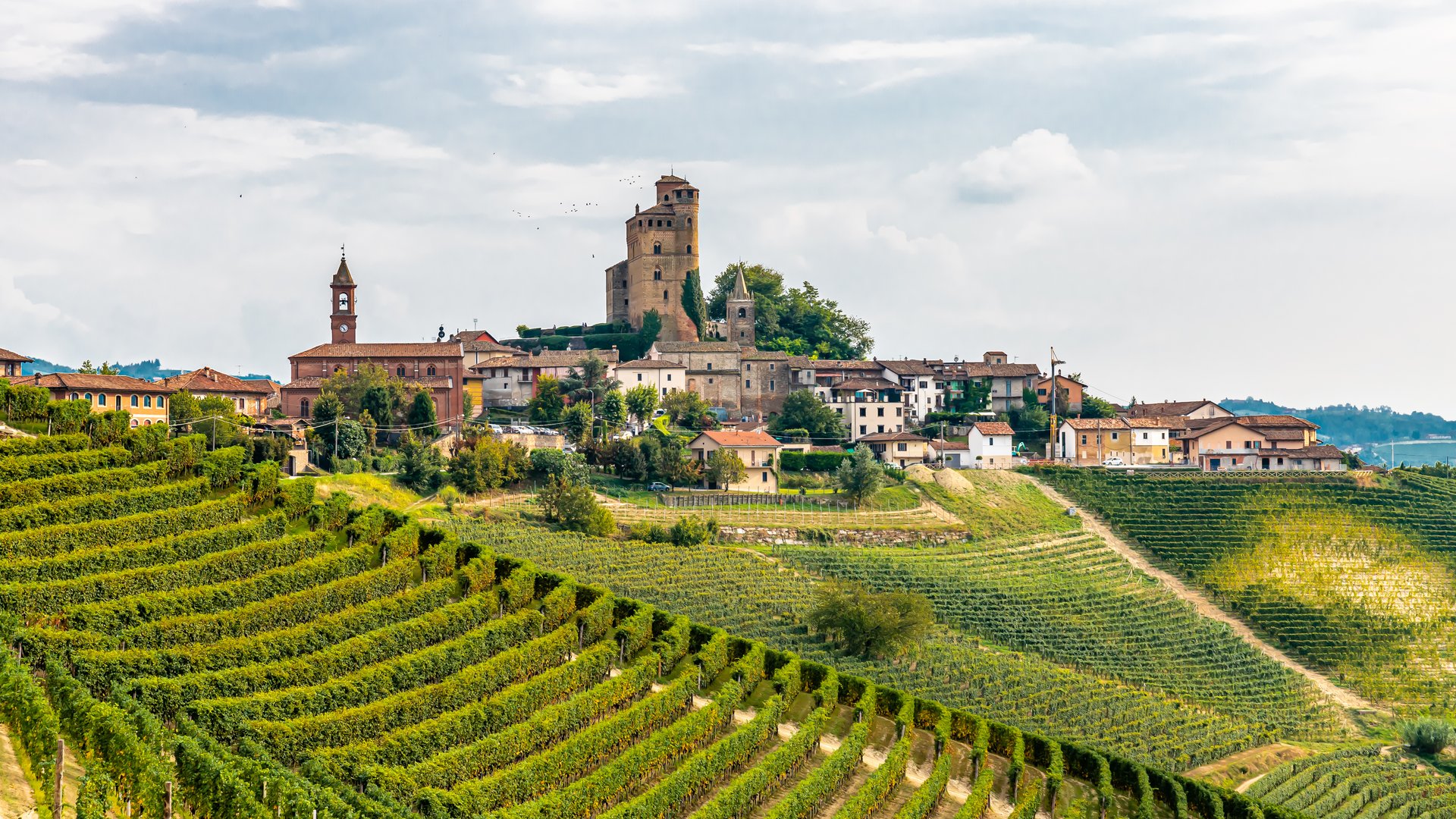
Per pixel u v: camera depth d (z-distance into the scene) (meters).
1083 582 164.50
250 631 84.69
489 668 86.38
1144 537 184.75
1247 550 180.88
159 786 57.09
